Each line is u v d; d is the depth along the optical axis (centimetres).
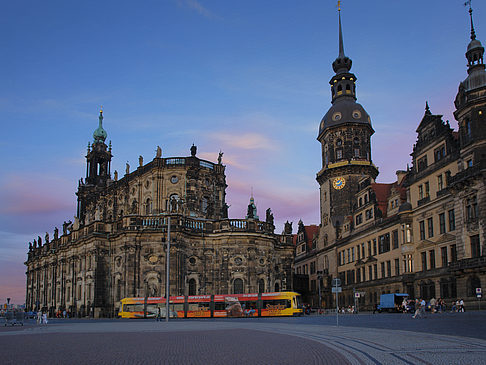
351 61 12631
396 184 9350
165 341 2705
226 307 7275
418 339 2564
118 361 1797
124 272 7850
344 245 11144
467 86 6481
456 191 6675
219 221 8288
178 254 7806
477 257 6041
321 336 2970
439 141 7369
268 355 1950
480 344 2231
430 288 7444
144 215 8262
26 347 2416
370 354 1948
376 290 9369
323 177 12200
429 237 7569
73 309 9312
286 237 9925
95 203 11369
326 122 12162
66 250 10119
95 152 12794
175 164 8894
